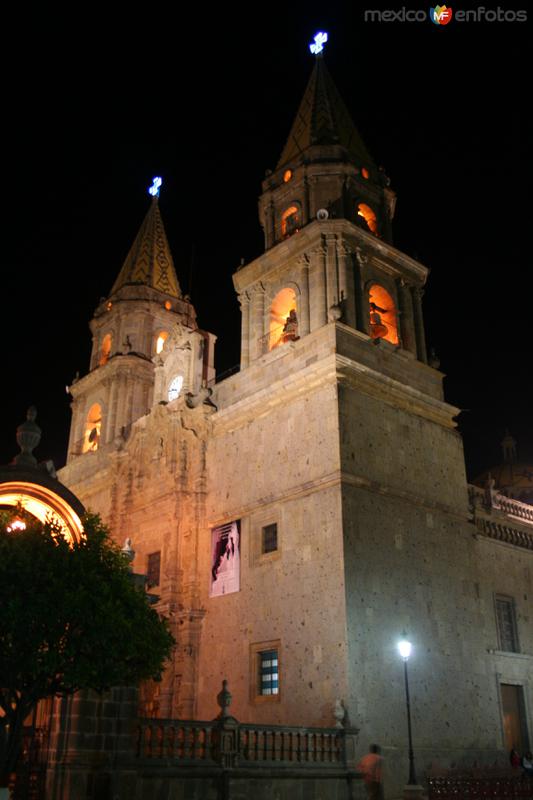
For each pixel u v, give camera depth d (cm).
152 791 2169
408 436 3666
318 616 3086
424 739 3094
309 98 4697
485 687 3512
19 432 2469
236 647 3366
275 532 3428
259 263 4144
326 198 4147
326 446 3325
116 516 4259
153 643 2053
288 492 3397
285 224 4319
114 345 5119
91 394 5159
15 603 1809
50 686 1906
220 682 3372
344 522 3145
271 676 3209
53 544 1980
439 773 3062
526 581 4131
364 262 3962
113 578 2033
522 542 4203
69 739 2089
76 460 4950
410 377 3866
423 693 3178
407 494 3494
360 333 3656
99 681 1905
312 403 3469
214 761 2352
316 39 4997
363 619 3050
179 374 4325
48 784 2042
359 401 3475
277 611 3253
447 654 3375
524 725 3703
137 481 4222
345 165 4206
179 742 2355
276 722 3075
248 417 3759
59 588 1869
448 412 3934
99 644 1895
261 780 2428
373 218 4325
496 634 3756
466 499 3869
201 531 3759
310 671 3031
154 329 5144
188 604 3575
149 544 3966
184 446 3972
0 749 1841
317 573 3155
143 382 4922
